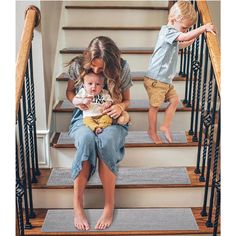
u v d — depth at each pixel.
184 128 2.67
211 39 1.96
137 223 2.04
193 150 2.39
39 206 2.23
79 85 2.07
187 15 2.10
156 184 2.19
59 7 3.13
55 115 2.58
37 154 2.34
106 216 2.03
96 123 2.04
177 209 2.20
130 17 3.50
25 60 1.87
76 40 3.30
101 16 3.49
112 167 2.00
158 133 2.56
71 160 2.39
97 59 1.95
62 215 2.13
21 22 2.13
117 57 2.00
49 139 2.37
